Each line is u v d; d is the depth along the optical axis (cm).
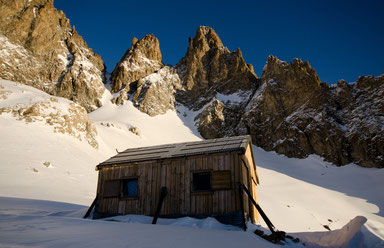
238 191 1377
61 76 10769
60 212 1725
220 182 1422
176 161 1562
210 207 1396
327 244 1383
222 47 14250
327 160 7138
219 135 9725
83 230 836
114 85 12231
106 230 870
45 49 11031
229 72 12450
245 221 1344
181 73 13338
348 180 6003
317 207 3928
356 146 6925
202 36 14262
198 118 10800
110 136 6556
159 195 1518
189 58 13638
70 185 3312
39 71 10419
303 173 6625
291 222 2817
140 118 9894
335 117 7831
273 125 8744
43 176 3344
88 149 5053
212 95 11662
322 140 7475
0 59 9488
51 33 11644
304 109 8388
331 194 4888
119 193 1606
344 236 1321
